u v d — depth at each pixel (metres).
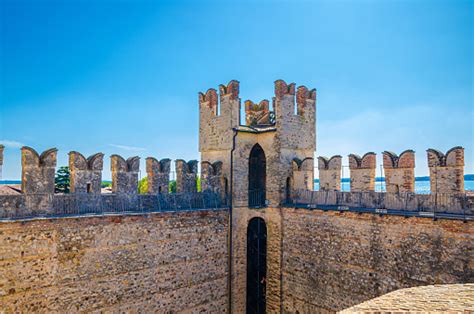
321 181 26.83
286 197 28.33
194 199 26.94
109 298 21.53
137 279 22.69
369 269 21.36
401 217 19.86
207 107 30.59
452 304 9.83
